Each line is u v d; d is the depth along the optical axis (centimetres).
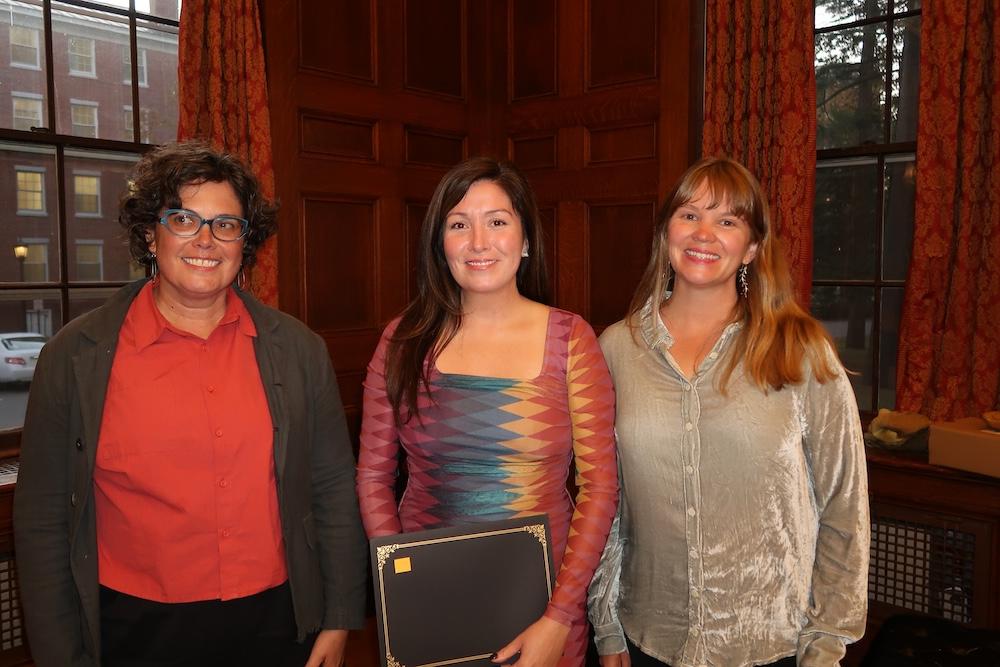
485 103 400
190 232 133
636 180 353
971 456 235
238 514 137
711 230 143
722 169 146
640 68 348
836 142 320
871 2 306
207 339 141
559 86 375
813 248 320
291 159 326
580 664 153
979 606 241
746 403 138
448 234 150
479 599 138
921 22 274
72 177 279
